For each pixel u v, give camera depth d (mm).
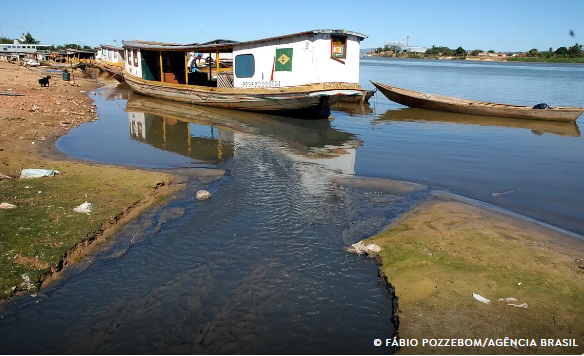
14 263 6297
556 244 7551
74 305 5852
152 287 6289
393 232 7969
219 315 5723
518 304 5598
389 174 12336
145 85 27391
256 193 10273
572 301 5645
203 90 23766
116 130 17172
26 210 7914
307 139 17141
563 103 30438
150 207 8938
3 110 17500
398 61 154375
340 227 8422
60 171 10508
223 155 13992
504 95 35469
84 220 7773
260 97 21094
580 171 12977
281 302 6023
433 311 5508
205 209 9109
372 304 5984
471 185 11430
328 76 19312
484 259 6801
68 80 34844
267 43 20484
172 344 5195
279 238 7895
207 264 6930
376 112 25672
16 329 5383
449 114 25078
